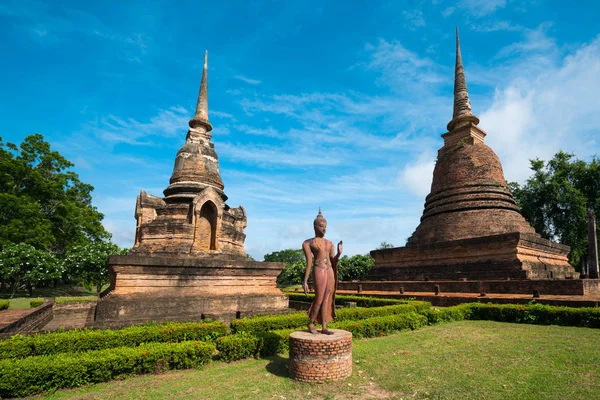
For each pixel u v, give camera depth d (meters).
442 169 33.62
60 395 7.83
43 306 19.11
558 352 10.80
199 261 17.56
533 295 18.83
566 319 15.59
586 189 42.75
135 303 15.49
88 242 48.72
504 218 28.61
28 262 35.31
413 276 29.83
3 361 8.09
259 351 10.93
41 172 47.94
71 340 10.21
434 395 7.53
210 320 15.27
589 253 23.38
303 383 8.38
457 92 35.72
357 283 31.27
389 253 32.97
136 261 16.02
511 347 11.66
